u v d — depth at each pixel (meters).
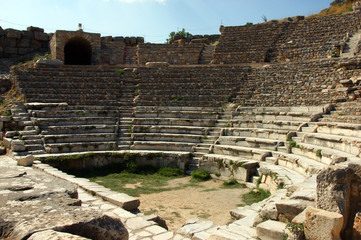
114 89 23.56
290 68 22.98
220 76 24.70
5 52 34.31
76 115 20.34
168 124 20.84
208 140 19.08
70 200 6.09
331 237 5.95
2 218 4.89
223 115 20.92
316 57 26.62
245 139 17.64
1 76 27.00
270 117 19.12
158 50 33.41
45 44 36.44
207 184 15.51
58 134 18.53
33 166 14.83
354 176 6.47
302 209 7.00
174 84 24.30
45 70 24.17
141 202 12.47
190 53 32.91
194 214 11.17
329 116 16.45
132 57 34.12
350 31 27.22
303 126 16.56
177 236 7.78
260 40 31.17
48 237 4.21
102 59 32.47
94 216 5.14
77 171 16.83
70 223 4.75
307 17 38.47
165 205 12.16
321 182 6.57
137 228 8.12
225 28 34.03
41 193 6.32
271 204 8.27
